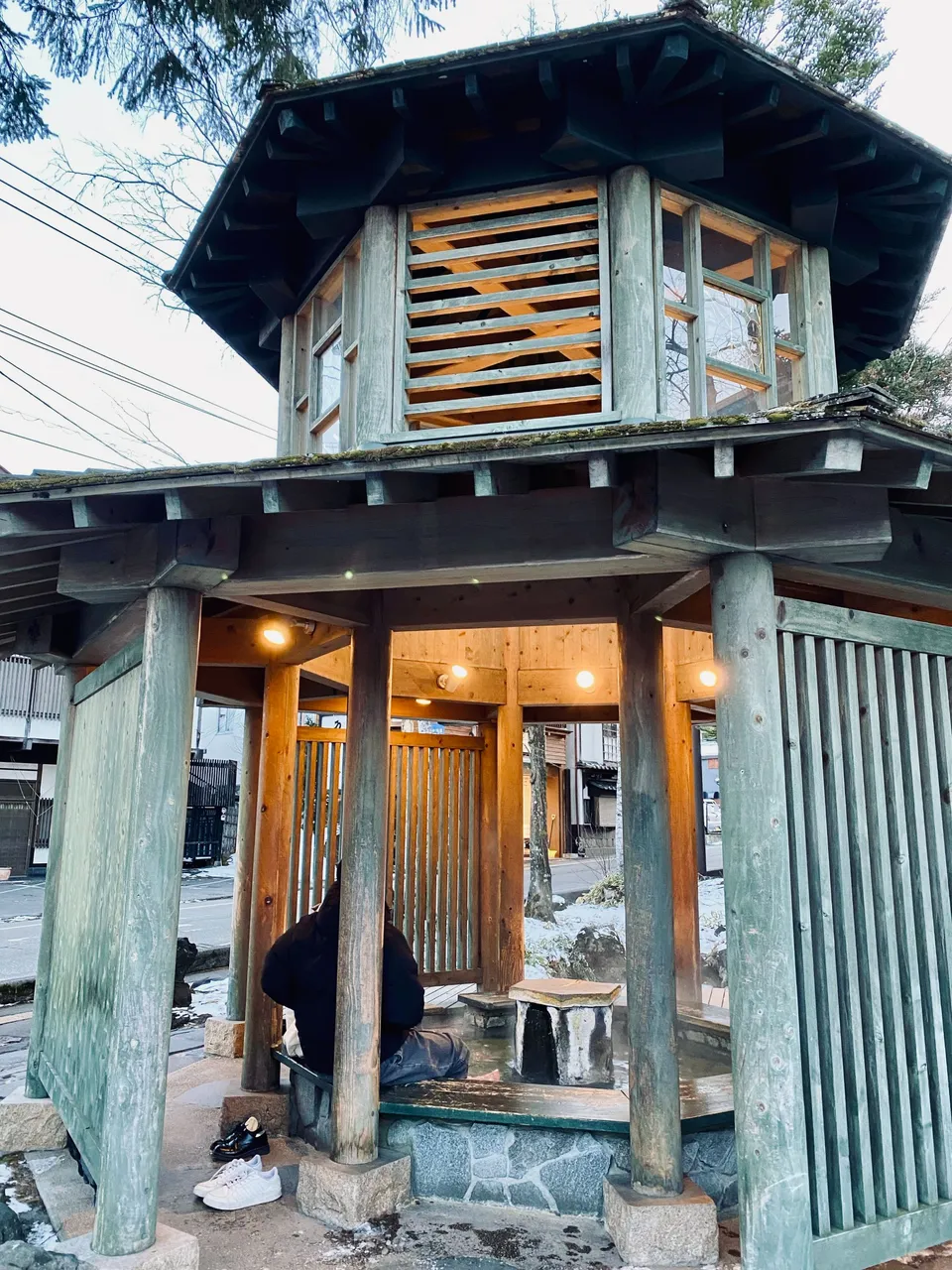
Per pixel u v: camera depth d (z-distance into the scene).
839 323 5.85
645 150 4.04
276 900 5.23
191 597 3.48
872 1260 2.88
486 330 4.18
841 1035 3.01
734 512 2.98
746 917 2.82
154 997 3.15
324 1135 4.42
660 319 4.01
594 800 33.41
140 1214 3.00
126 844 3.42
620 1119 3.79
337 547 3.32
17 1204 3.85
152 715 3.32
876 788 3.25
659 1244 3.32
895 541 3.37
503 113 4.17
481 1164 3.96
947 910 3.39
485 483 2.76
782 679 3.10
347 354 4.58
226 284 5.39
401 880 6.72
